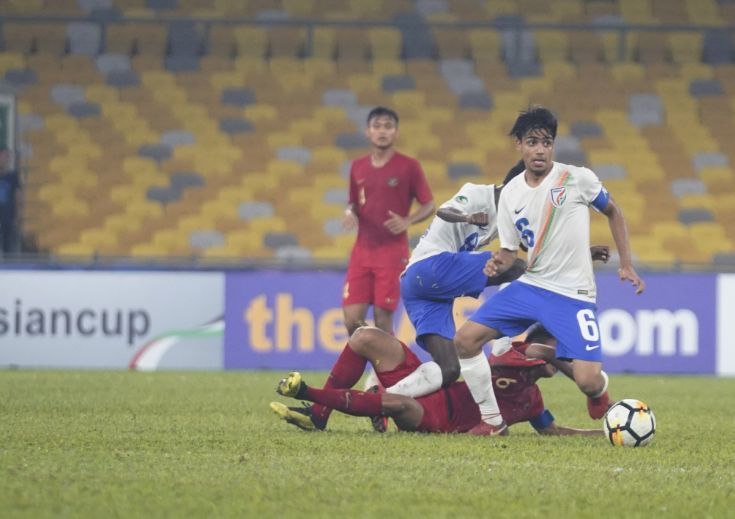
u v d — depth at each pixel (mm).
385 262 41219
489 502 18453
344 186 74125
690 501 18812
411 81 82000
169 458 22984
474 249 30000
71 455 23359
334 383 27844
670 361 56469
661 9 87125
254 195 73125
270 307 56031
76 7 83375
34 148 75000
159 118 77875
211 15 84375
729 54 85125
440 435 26906
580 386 27312
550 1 87062
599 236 70812
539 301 27344
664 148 78250
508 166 76625
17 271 55688
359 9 85625
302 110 79438
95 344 55750
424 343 29250
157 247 69750
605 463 23000
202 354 55906
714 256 70875
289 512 17438
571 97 81500
